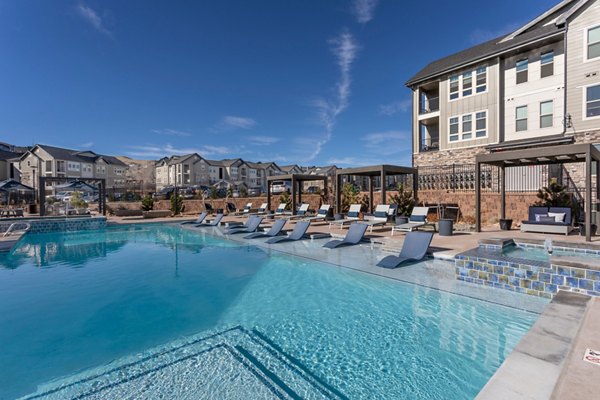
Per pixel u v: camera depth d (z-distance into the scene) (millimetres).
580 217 12242
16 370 3609
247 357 3785
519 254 7191
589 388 2039
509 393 2109
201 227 16188
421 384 3176
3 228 14445
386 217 13008
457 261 6277
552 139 15156
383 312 5027
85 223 16266
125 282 7008
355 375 3365
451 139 19875
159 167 70062
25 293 6301
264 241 11242
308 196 23844
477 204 11398
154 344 4164
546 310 3521
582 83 14539
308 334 4355
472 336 4160
